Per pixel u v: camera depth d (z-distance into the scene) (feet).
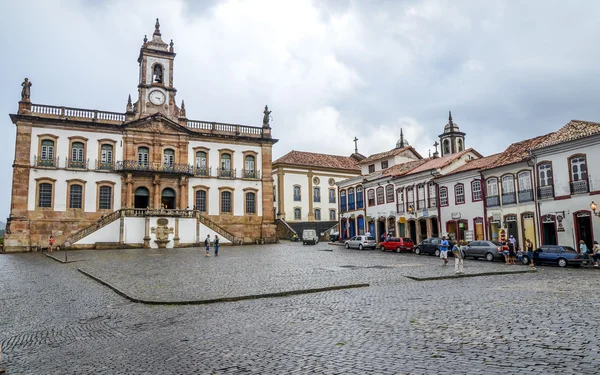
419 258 98.78
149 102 160.25
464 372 21.22
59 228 139.03
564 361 22.54
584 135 90.58
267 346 27.71
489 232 112.68
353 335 29.40
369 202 161.48
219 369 23.53
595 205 88.48
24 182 135.85
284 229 202.28
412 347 25.94
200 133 164.04
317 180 226.99
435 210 130.00
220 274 67.82
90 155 146.30
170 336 31.76
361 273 67.10
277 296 48.29
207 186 163.63
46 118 139.95
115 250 126.41
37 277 68.95
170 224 140.87
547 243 99.45
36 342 32.22
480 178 115.75
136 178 152.46
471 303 40.01
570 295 43.83
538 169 101.40
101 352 28.55
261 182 173.58
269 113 178.50
